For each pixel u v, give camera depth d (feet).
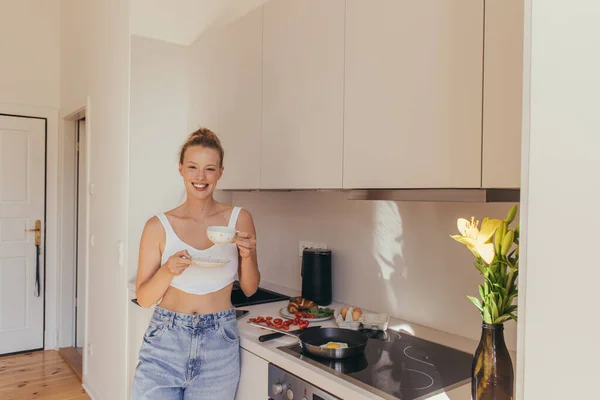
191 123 8.59
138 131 8.31
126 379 8.34
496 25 3.72
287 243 8.12
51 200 13.52
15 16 12.81
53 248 13.57
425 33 4.30
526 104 2.58
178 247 5.12
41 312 13.42
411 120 4.42
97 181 10.18
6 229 12.82
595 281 2.23
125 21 8.49
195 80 8.47
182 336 4.99
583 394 2.27
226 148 7.45
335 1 5.30
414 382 4.11
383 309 6.33
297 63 5.88
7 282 12.87
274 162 6.30
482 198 3.87
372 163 4.83
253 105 6.75
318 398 4.26
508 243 3.35
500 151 3.68
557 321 2.39
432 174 4.23
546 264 2.44
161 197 8.59
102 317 9.75
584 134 2.28
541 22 2.47
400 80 4.53
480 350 3.51
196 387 5.08
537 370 2.48
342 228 6.98
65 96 12.96
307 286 6.98
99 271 9.99
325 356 4.64
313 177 5.62
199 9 8.91
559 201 2.38
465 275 5.33
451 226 5.46
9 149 12.81
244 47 6.98
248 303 7.00
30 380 11.33
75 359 12.57
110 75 9.34
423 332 5.56
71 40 12.39
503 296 3.43
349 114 5.11
